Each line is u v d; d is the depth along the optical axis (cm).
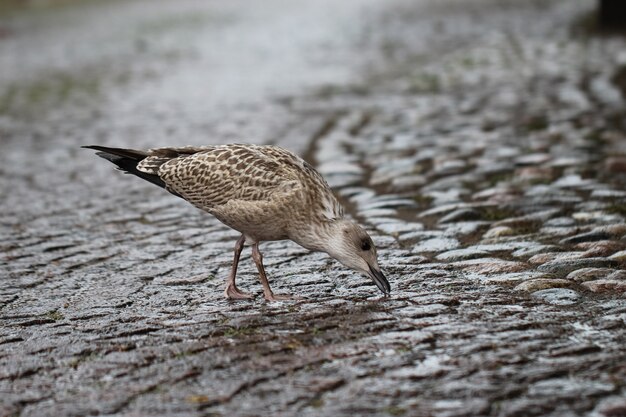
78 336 858
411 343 801
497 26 3728
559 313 867
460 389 699
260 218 941
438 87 2438
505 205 1300
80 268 1111
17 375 764
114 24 4888
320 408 676
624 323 831
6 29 4694
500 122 1923
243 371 753
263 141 1884
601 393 683
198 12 5538
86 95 2639
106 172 1689
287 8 5541
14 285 1045
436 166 1582
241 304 949
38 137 2042
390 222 1266
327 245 935
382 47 3366
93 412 686
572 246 1100
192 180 966
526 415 653
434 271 1036
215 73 2977
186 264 1118
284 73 2900
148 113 2302
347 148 1784
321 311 908
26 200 1484
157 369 766
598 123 1817
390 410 668
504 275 1002
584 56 2717
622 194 1318
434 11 4616
